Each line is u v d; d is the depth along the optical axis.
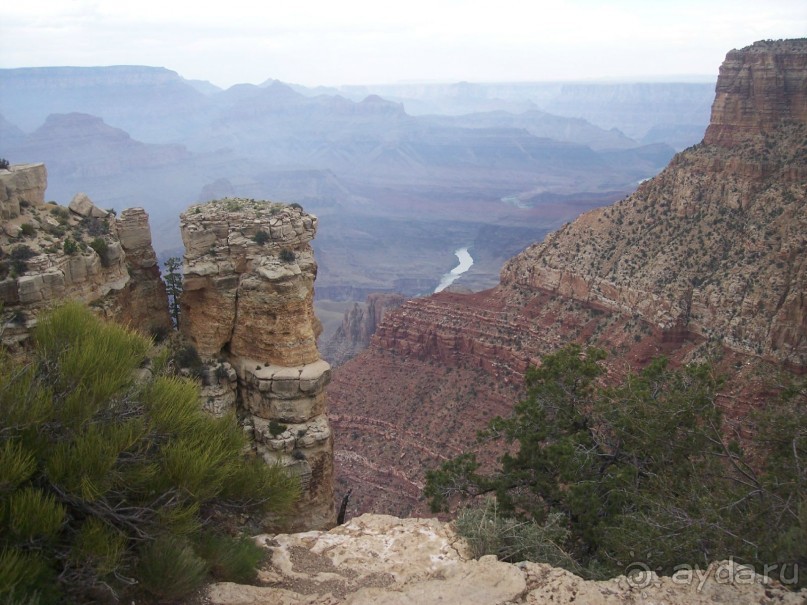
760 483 19.16
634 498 20.66
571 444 24.19
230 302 29.61
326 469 29.72
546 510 24.48
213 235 29.72
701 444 22.97
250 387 29.61
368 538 16.38
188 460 13.62
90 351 13.98
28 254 23.62
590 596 12.78
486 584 13.23
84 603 11.91
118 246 28.25
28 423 12.16
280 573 14.78
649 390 24.97
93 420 13.29
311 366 29.53
